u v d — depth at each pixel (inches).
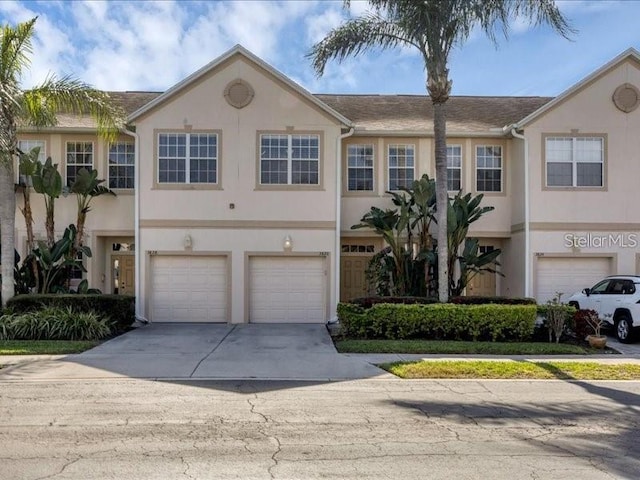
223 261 678.5
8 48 574.2
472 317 540.4
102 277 726.5
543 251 687.1
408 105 811.4
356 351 480.7
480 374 397.7
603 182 692.1
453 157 735.7
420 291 653.3
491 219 735.7
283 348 497.0
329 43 571.8
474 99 847.7
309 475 207.8
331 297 673.0
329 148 677.3
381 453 233.1
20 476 204.8
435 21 518.3
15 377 382.9
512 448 241.3
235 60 675.4
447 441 250.5
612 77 696.4
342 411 301.6
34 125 622.8
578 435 261.6
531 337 551.5
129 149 715.4
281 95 677.3
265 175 676.7
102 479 202.5
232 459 224.7
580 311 549.0
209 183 673.6
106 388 353.7
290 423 277.7
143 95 839.7
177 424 274.5
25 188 647.8
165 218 671.8
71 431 261.4
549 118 694.5
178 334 579.8
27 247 669.9
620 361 455.8
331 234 674.8
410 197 706.2
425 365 419.8
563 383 378.3
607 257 692.7
